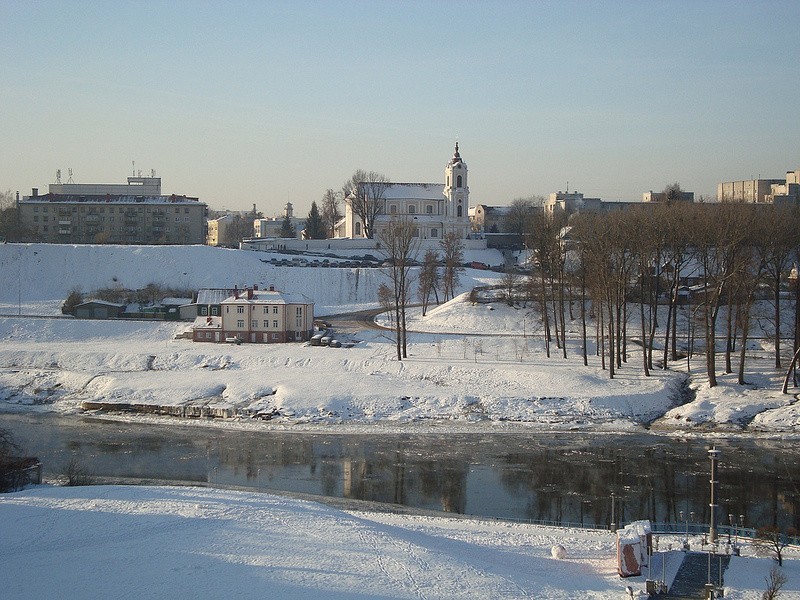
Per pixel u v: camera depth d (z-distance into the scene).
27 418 105.75
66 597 45.00
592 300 132.50
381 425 100.94
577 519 66.56
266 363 127.50
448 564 51.22
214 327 144.75
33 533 54.16
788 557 54.47
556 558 54.44
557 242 135.25
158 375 121.19
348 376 115.62
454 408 104.88
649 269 129.88
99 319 158.50
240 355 130.75
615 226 132.75
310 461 85.62
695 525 63.91
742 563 52.81
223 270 199.12
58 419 105.25
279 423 102.31
